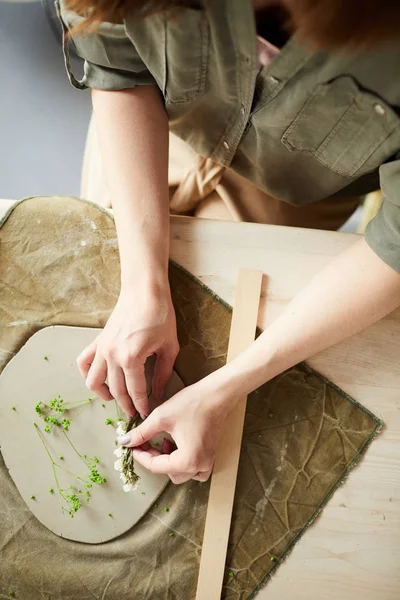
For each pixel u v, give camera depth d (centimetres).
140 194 88
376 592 95
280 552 96
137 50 78
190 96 84
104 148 89
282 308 100
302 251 102
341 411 99
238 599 96
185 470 88
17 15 183
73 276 101
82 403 98
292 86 73
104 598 96
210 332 100
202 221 102
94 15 60
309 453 98
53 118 182
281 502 97
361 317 82
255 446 98
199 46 73
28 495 97
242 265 101
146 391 90
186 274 101
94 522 97
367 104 72
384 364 99
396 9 52
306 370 99
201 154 102
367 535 97
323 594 95
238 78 75
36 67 184
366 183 105
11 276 101
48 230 102
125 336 85
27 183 178
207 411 86
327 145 82
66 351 99
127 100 88
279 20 67
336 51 59
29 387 98
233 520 97
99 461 98
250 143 92
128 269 88
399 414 99
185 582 96
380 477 98
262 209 116
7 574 96
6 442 98
